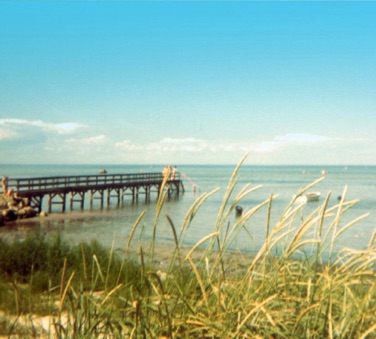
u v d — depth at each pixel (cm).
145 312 266
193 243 2030
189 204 4641
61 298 261
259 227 1961
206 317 277
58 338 260
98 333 269
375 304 289
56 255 860
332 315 286
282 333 254
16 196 3173
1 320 388
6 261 812
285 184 9519
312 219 277
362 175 16562
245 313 269
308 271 307
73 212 3619
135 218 3250
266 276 298
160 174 5416
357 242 1742
